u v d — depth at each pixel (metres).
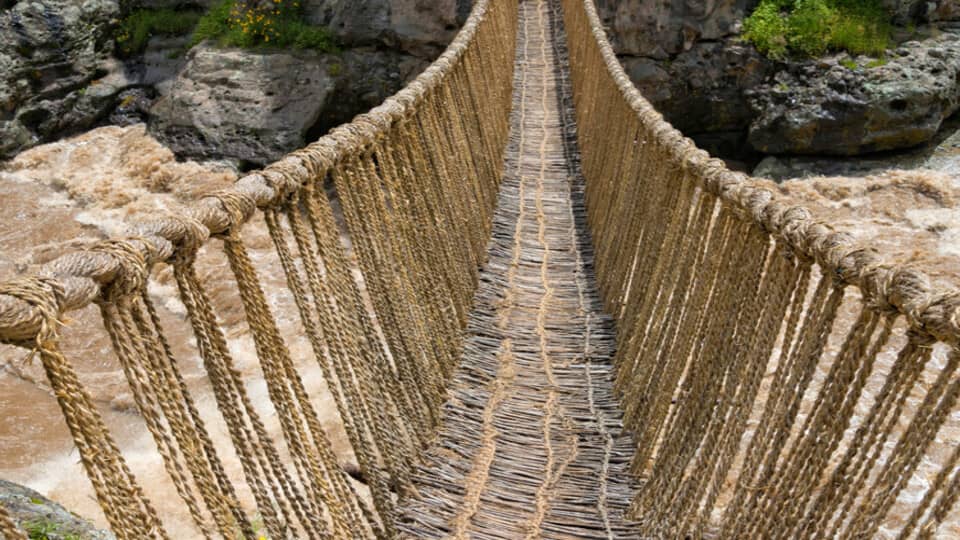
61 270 1.33
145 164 11.47
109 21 13.30
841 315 5.77
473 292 4.35
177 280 1.72
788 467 1.89
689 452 2.46
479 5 6.64
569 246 5.03
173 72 13.12
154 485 5.55
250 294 2.00
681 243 3.05
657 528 2.54
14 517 2.47
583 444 3.10
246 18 12.62
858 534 1.63
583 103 7.01
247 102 11.76
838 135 9.84
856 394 1.67
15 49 12.02
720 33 10.57
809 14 10.26
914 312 1.42
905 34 10.20
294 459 2.08
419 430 3.02
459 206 4.35
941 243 7.98
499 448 3.05
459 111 4.94
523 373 3.60
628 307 3.70
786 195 9.21
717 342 2.41
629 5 10.63
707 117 10.98
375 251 2.95
